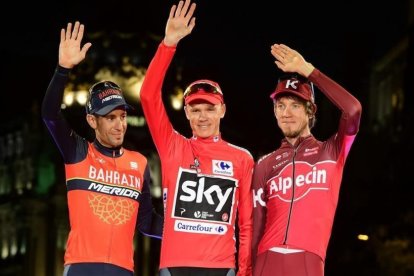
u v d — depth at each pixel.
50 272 128.62
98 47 129.50
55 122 17.75
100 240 17.70
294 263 17.58
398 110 109.81
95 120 18.23
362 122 114.62
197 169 17.92
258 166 18.56
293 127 18.27
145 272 125.06
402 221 71.50
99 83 18.47
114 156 18.34
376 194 73.56
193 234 17.64
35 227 129.38
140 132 123.81
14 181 135.25
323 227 17.70
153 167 123.44
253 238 18.34
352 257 73.12
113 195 18.05
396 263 70.75
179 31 17.70
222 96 18.44
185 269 17.45
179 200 17.78
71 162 18.08
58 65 17.61
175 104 124.75
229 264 17.64
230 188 17.98
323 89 17.75
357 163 86.06
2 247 134.50
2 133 140.12
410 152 75.38
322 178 17.86
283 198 18.00
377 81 116.12
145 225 19.02
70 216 17.95
